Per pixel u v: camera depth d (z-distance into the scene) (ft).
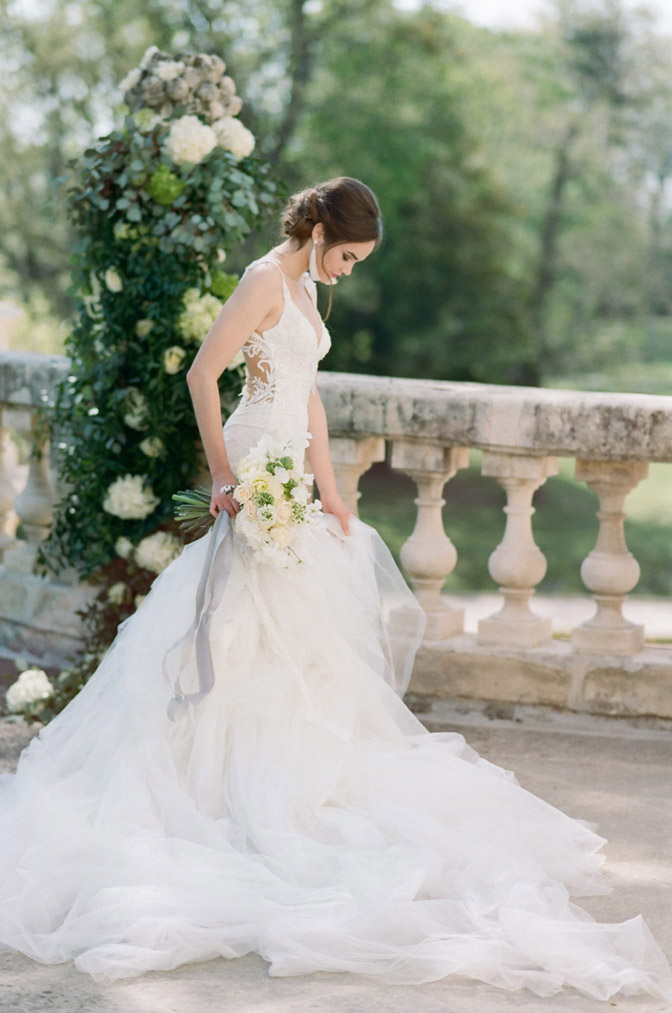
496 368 78.84
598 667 14.16
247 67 70.59
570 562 55.72
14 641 17.54
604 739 13.94
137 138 14.46
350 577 11.91
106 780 10.66
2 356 17.31
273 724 10.80
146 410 14.76
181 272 14.58
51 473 17.48
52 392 16.65
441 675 14.75
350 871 9.78
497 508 66.49
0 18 69.87
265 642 11.03
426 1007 8.36
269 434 11.03
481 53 86.17
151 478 14.78
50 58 70.38
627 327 96.37
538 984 8.64
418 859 10.00
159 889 9.45
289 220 11.18
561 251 94.38
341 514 12.22
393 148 72.74
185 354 14.44
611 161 93.66
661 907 9.93
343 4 71.26
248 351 11.16
